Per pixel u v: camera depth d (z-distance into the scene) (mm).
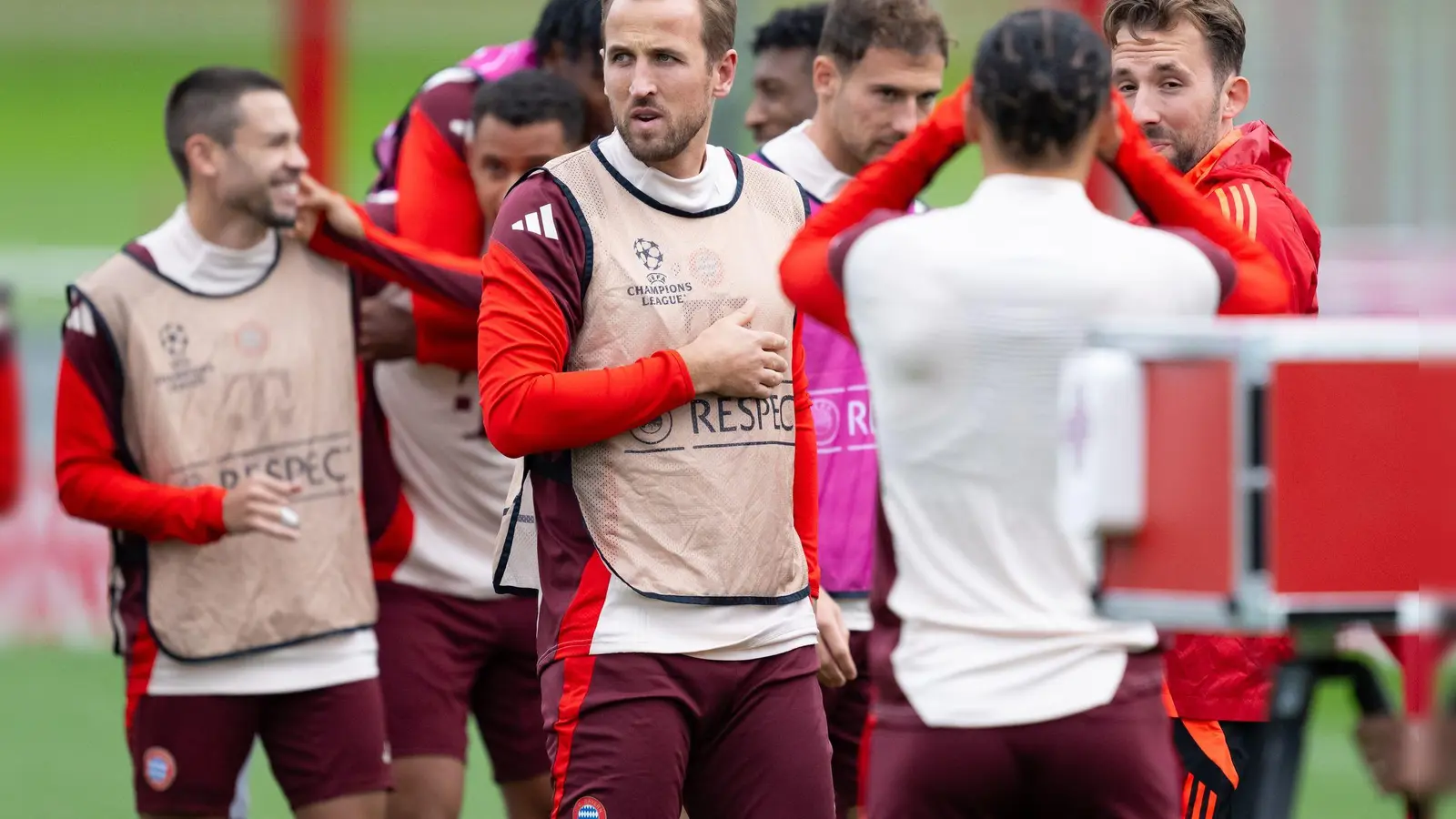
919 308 10797
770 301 13586
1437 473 9555
